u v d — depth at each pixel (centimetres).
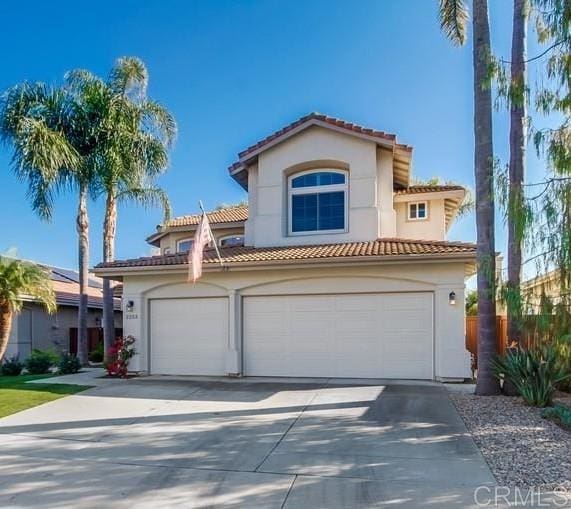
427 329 1540
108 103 2155
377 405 1161
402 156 1866
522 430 916
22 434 958
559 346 947
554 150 810
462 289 1498
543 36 927
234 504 605
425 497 609
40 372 2023
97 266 1750
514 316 953
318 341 1622
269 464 749
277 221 1869
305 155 1858
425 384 1456
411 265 1538
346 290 1595
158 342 1750
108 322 2175
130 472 729
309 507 591
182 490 654
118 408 1179
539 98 855
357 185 1803
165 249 2703
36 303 2536
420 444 836
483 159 1302
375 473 698
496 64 920
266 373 1653
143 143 2189
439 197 2134
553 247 810
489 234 1293
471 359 1541
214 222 2486
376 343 1577
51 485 682
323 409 1130
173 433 944
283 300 1658
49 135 1956
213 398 1288
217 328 1703
